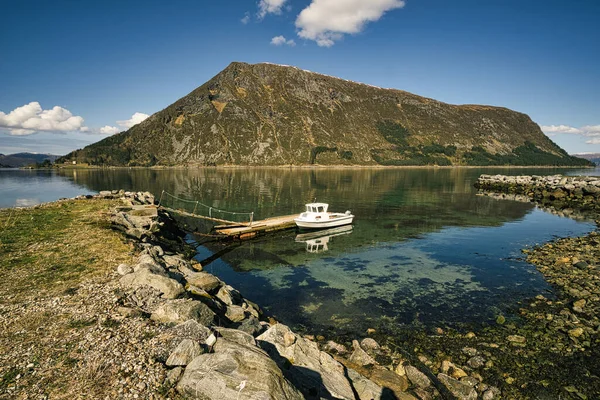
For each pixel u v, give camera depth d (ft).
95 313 35.27
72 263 50.62
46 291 40.78
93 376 24.99
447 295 59.98
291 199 190.80
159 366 26.35
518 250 87.97
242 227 107.96
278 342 32.86
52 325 32.78
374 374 34.88
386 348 42.57
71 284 43.01
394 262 79.77
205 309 36.42
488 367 37.99
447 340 44.65
